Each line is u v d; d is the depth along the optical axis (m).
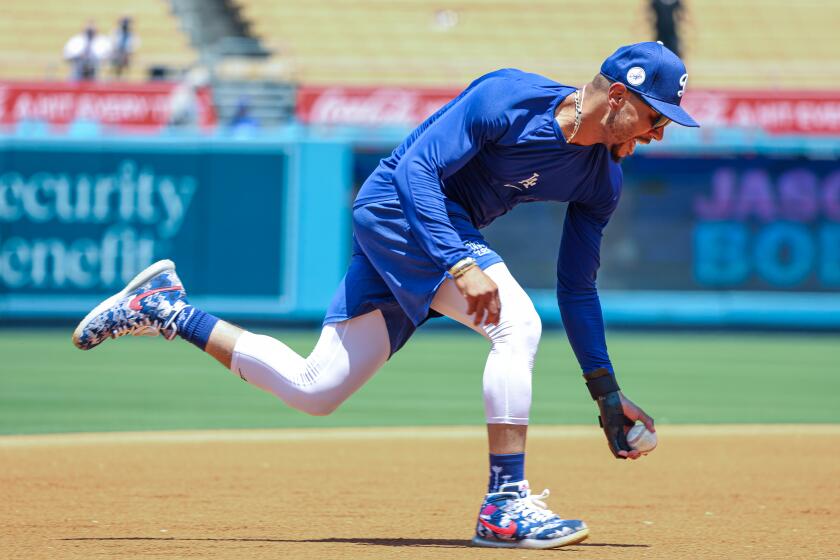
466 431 29.52
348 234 61.34
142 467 22.52
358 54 79.81
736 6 84.31
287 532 15.91
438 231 14.02
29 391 37.38
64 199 60.78
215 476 21.52
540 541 14.55
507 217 62.97
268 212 60.75
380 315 15.03
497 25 83.31
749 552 14.75
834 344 58.94
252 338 15.34
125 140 60.69
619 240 63.50
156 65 71.81
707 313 63.16
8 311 60.78
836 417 33.50
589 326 16.14
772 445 27.02
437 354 52.66
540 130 14.36
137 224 60.81
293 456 24.55
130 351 52.03
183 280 60.69
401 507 18.33
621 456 16.14
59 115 66.75
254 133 61.50
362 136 61.97
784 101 67.12
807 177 62.78
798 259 63.06
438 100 66.94
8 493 19.09
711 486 20.98
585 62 80.62
